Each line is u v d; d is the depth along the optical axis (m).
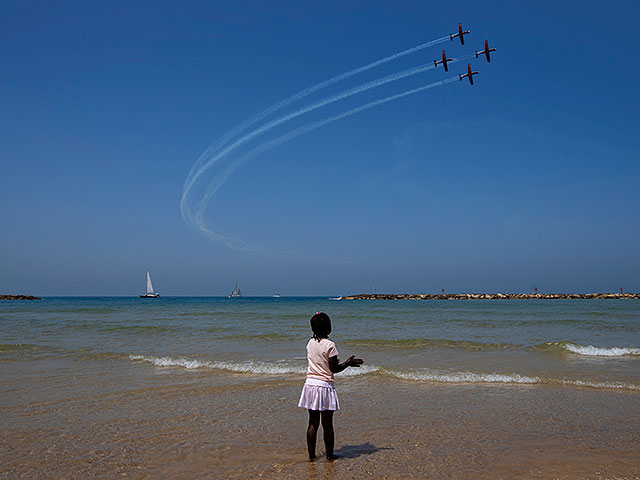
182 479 4.83
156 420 7.18
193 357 13.90
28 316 35.50
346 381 10.36
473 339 18.83
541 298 141.38
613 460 5.36
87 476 4.94
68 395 8.87
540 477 4.84
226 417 7.36
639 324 26.69
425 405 8.19
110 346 16.42
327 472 4.99
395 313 41.34
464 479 4.77
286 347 16.27
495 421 7.12
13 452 5.72
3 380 10.31
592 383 9.92
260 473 4.98
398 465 5.20
